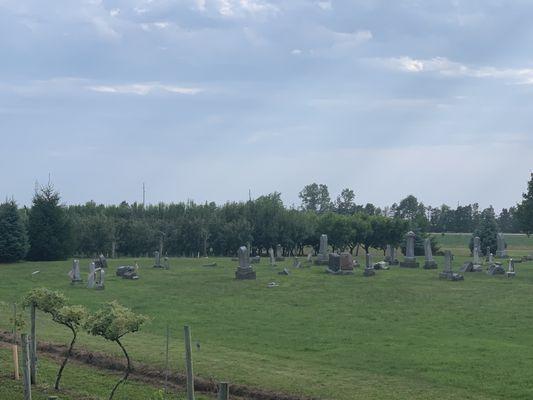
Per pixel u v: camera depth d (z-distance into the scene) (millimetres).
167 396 22547
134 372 25812
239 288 53531
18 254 75562
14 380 24484
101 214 101375
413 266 76250
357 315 40094
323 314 40500
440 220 194750
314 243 110562
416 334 33844
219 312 41344
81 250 94438
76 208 105875
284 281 58344
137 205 108562
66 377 24953
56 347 29969
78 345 30375
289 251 111000
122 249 99750
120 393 22750
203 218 105062
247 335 33656
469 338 32656
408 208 179375
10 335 32938
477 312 41031
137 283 57250
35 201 80875
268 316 39750
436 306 43719
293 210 109688
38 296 24047
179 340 32156
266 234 106250
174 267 73188
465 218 193125
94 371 26016
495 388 23453
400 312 41188
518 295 49156
